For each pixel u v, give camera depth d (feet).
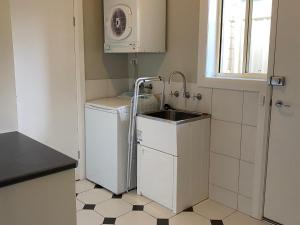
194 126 8.73
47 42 9.73
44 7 9.53
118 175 9.70
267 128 7.95
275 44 7.54
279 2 7.34
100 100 10.97
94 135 10.45
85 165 11.12
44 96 9.89
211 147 9.33
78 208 8.91
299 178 7.47
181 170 8.55
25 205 3.80
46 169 3.87
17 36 9.09
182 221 8.25
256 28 8.55
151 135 9.00
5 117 8.26
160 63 10.62
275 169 7.92
